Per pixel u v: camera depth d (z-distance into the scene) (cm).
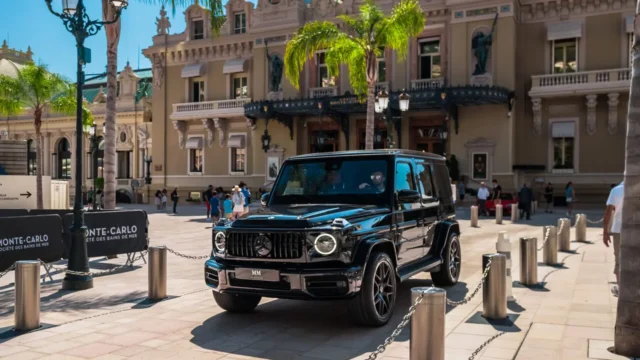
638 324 524
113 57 1441
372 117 2145
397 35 2117
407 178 794
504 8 2995
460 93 2866
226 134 3931
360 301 639
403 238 749
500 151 3023
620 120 2909
